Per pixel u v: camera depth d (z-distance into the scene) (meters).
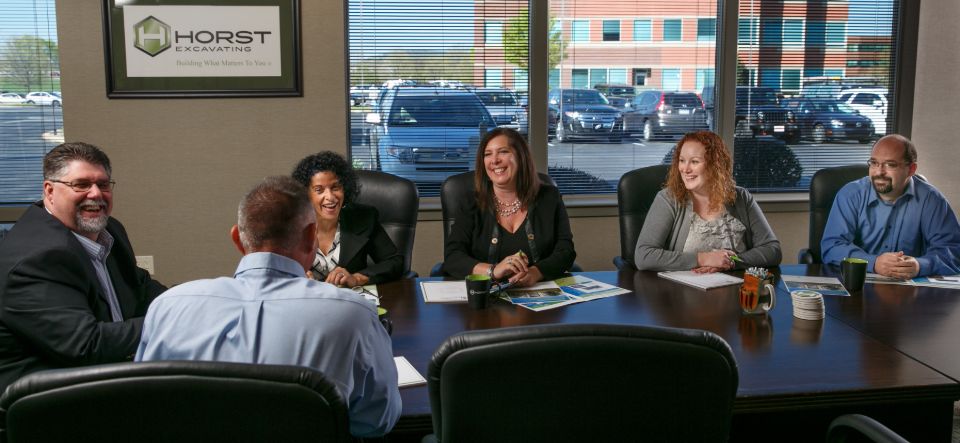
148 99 3.84
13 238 1.81
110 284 2.10
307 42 3.90
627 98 4.31
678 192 2.79
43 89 4.04
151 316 1.31
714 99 4.36
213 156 3.92
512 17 4.16
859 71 4.40
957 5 4.12
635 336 1.07
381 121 4.17
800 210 4.34
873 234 2.83
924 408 1.75
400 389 1.55
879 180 2.74
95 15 3.75
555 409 1.10
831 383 1.55
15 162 4.07
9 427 0.97
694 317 2.06
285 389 0.99
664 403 1.09
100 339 1.74
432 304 2.23
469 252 2.75
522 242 2.70
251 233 1.32
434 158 4.24
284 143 3.96
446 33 4.13
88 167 1.90
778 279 2.53
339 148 4.01
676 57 4.30
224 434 1.00
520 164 2.69
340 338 1.27
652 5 4.23
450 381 1.10
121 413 0.97
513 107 4.24
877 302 2.22
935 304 2.19
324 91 3.95
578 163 4.34
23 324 1.72
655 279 2.54
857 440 1.70
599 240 4.27
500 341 1.07
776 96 4.37
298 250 1.36
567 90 4.26
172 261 3.98
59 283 1.77
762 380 1.57
